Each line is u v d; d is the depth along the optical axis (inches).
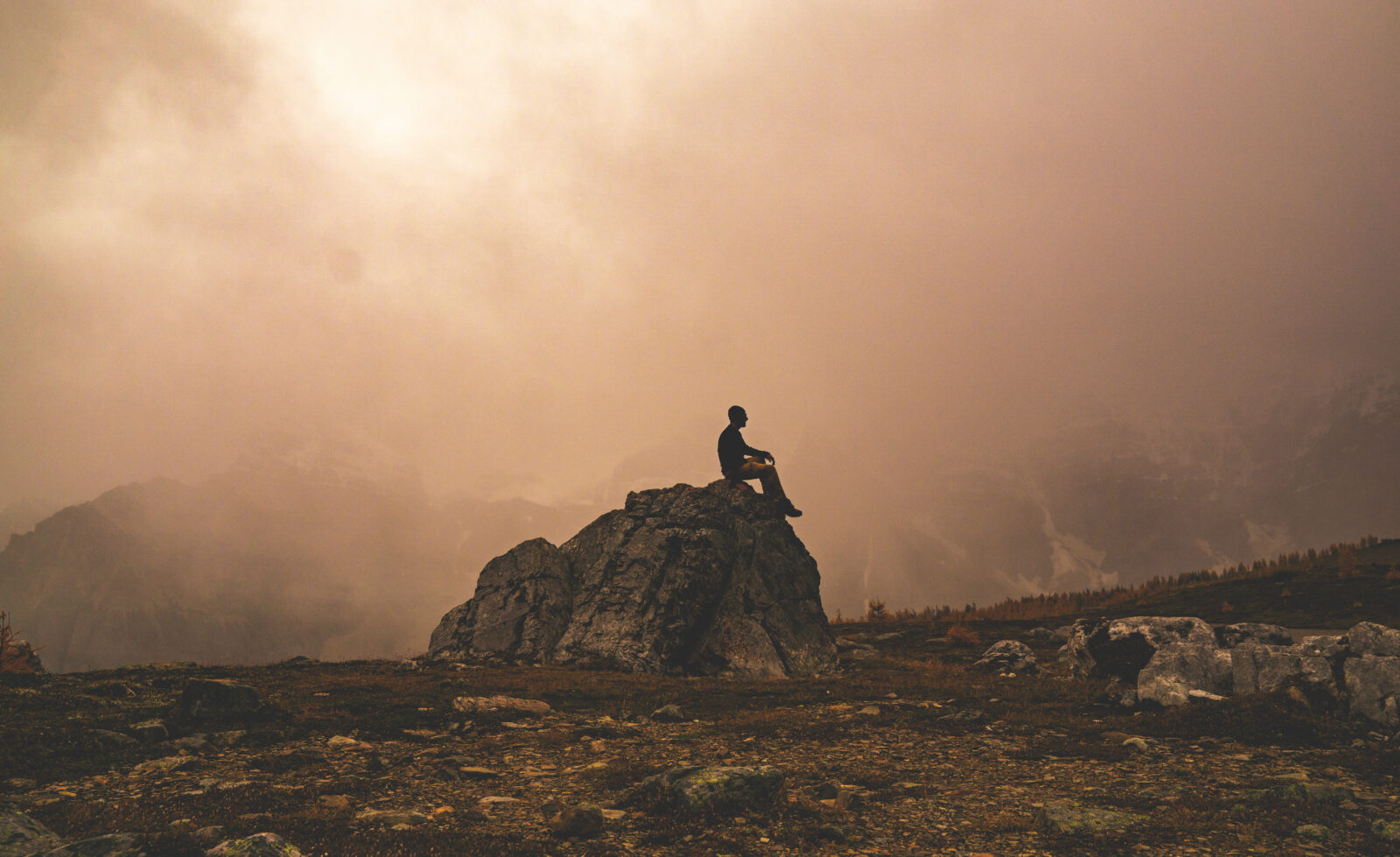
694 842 216.4
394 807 255.1
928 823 236.5
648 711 461.7
